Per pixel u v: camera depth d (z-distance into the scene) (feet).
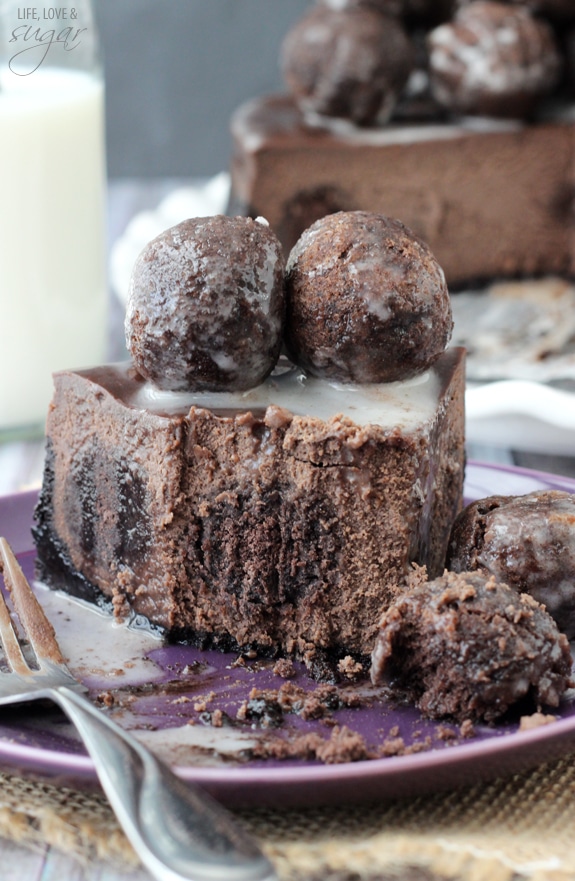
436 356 1.28
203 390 1.28
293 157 2.17
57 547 1.36
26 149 1.69
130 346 1.27
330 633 1.27
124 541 1.31
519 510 1.28
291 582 1.28
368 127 2.21
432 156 2.20
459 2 2.21
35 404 1.76
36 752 1.08
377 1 2.14
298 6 3.07
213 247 1.23
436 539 1.33
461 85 2.17
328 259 1.24
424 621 1.17
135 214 2.49
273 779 1.05
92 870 1.07
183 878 0.98
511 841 1.06
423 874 1.05
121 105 3.18
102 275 1.80
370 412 1.26
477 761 1.07
